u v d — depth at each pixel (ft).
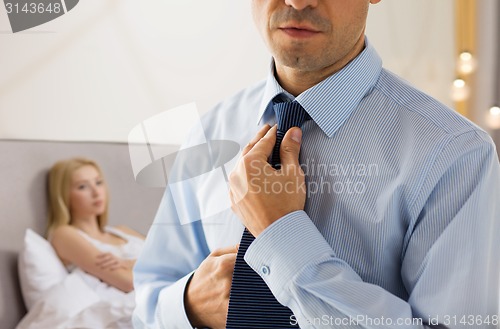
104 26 9.67
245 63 10.03
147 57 9.89
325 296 2.65
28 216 8.92
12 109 9.18
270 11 2.78
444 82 11.23
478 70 11.07
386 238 2.85
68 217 9.12
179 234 3.61
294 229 2.74
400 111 2.96
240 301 2.89
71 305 8.16
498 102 11.06
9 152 8.89
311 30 2.74
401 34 10.85
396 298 2.68
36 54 9.32
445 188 2.75
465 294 2.64
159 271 3.68
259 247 2.78
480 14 10.91
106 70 9.73
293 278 2.69
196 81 10.04
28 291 8.46
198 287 3.12
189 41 9.96
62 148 9.37
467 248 2.67
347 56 3.01
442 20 11.03
